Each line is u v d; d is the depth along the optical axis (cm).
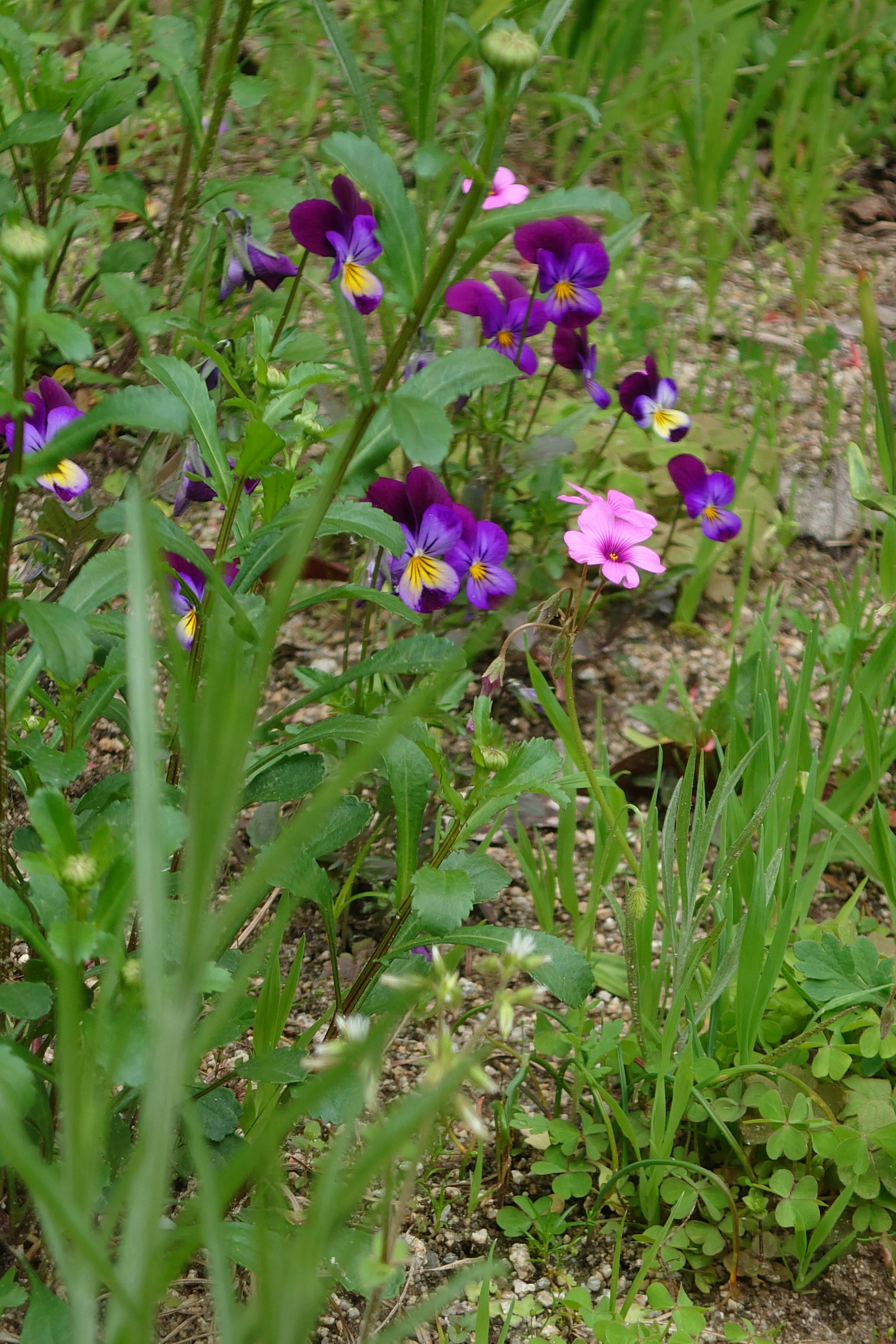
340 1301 109
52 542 112
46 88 115
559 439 125
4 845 105
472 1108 83
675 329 143
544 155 153
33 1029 106
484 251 117
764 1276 111
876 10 169
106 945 90
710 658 129
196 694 106
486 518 125
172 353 121
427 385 105
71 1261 74
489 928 107
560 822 116
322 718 123
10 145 113
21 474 101
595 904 116
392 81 149
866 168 165
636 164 152
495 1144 113
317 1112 105
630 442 133
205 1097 107
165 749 108
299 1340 70
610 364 137
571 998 107
